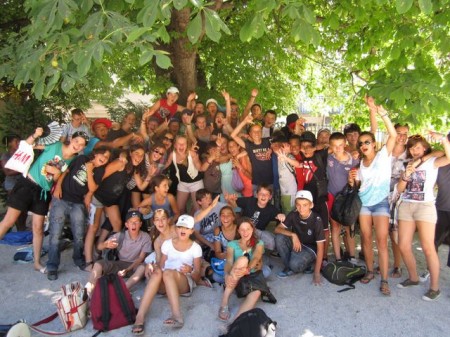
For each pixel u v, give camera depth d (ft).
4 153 24.91
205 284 16.90
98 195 18.26
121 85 45.34
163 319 14.39
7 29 31.60
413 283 16.55
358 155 18.34
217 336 13.39
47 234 22.24
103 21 11.59
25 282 17.17
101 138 22.85
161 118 26.35
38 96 11.30
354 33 26.30
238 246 16.07
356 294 16.16
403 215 15.97
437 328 13.74
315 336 13.39
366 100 16.53
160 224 16.55
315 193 18.67
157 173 20.02
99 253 19.11
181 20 23.93
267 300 15.57
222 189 21.57
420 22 20.13
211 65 36.58
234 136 21.03
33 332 13.52
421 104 14.35
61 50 11.87
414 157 15.87
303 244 18.02
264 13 12.03
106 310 13.58
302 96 48.01
